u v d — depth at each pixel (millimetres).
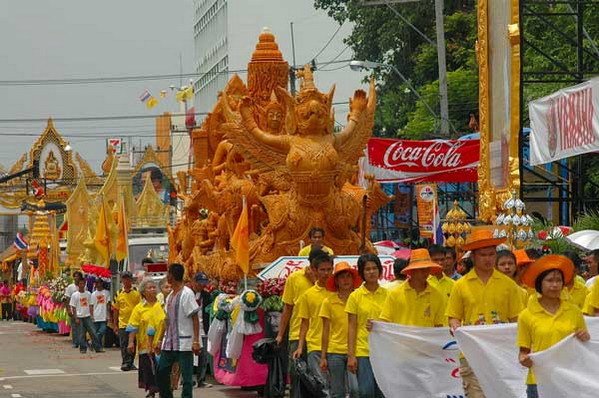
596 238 16734
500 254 12766
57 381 21688
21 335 41000
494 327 11523
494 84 21844
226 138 22297
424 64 42531
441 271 13438
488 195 22094
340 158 20078
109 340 32781
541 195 28719
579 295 12750
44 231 51406
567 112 18562
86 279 34500
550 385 10914
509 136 20609
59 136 67812
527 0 23641
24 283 58250
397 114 43688
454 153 25641
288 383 17688
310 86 19719
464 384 12086
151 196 48031
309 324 14312
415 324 12781
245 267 18688
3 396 19000
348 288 13750
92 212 39031
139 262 36406
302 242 19656
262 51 22531
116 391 19781
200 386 19797
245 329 17672
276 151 19875
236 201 20734
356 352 13391
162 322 16812
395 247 24016
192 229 23594
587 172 26906
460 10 44812
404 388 12758
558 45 32125
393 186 33625
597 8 30922
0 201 66812
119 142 69000
